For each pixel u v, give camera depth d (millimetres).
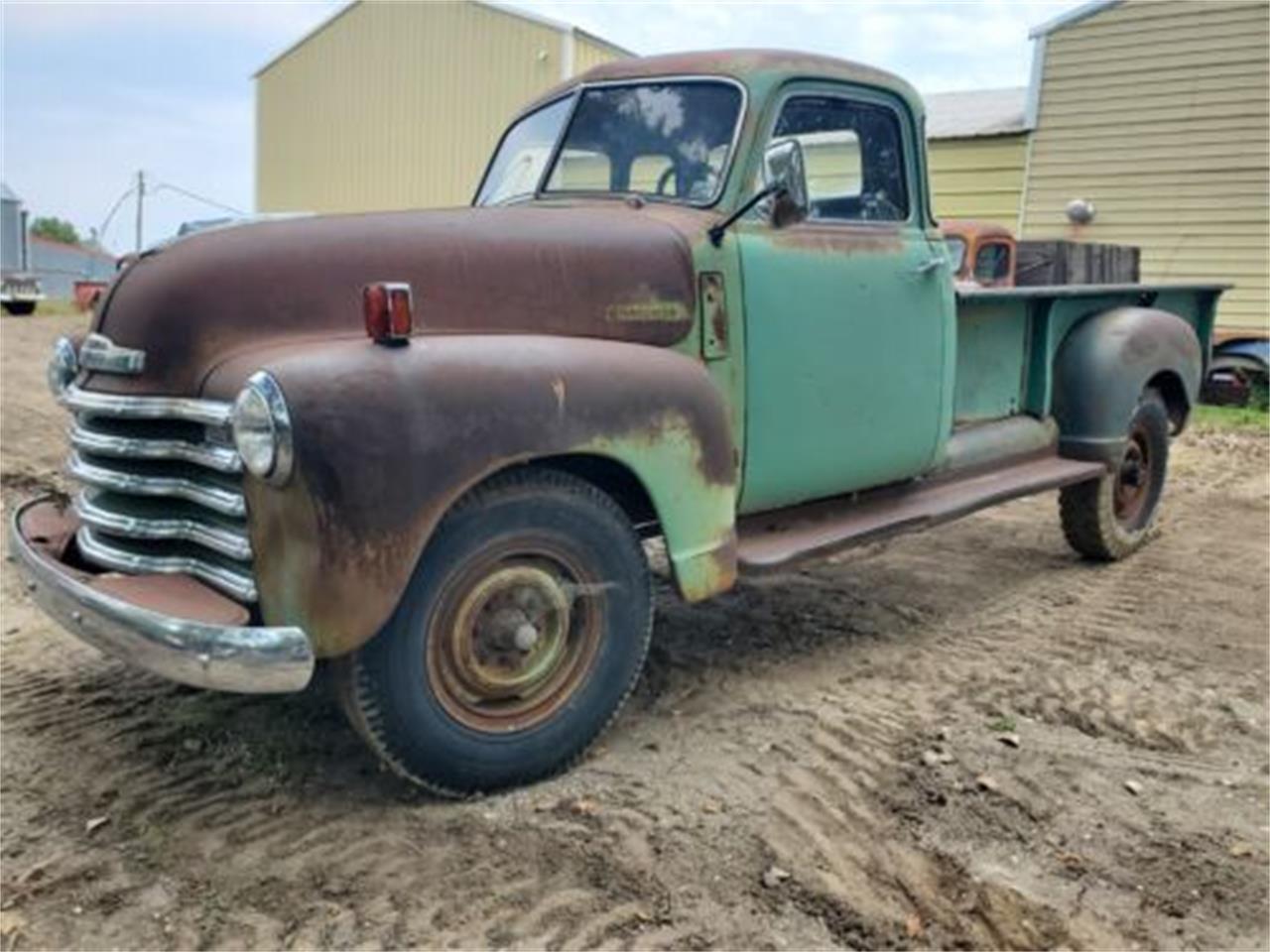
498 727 2977
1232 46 12336
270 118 22531
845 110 4039
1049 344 5340
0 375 11617
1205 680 4008
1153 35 12867
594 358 3035
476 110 19109
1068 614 4766
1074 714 3682
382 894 2561
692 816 2922
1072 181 13711
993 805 3041
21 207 33438
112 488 2824
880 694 3793
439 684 2852
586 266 3275
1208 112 12602
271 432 2477
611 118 4012
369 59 20469
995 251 9766
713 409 3295
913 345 4266
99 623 2672
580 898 2561
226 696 3547
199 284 2816
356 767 3121
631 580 3195
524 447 2812
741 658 4102
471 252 3107
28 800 2914
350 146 21094
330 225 3021
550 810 2934
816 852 2777
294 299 2883
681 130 3816
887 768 3234
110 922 2443
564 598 3057
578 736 3129
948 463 4727
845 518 4152
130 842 2738
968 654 4234
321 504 2508
